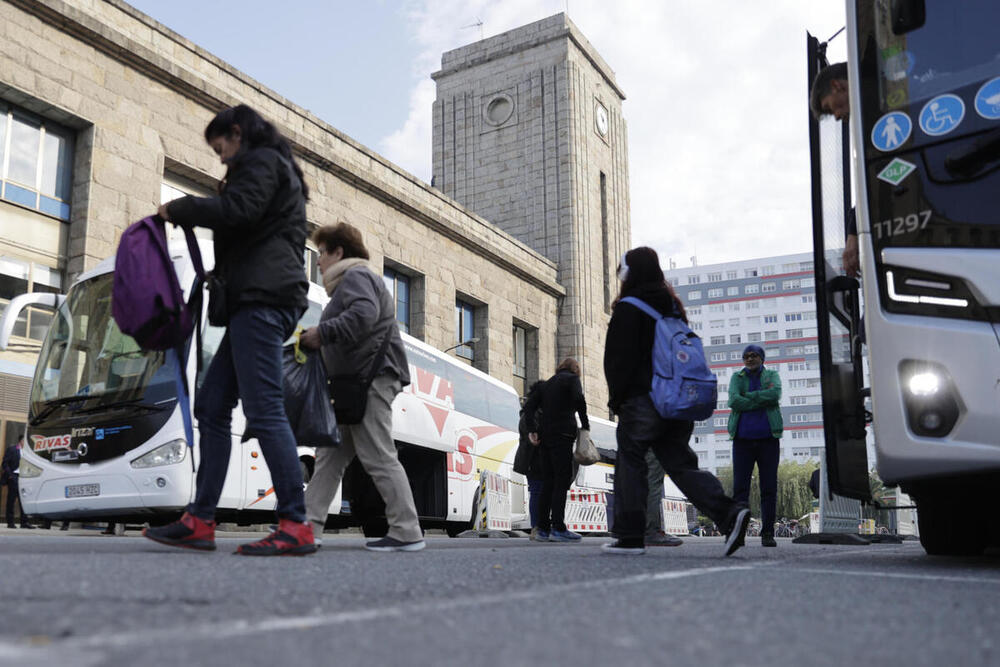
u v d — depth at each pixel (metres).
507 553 4.51
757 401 7.08
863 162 4.12
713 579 2.79
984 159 3.74
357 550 4.71
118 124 17.47
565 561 3.74
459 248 28.45
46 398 8.50
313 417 4.21
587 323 34.88
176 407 7.82
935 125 3.90
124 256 3.54
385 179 25.38
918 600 2.26
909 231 3.89
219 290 3.69
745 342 137.50
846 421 4.64
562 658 1.38
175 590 2.17
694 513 63.59
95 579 2.37
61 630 1.53
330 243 4.75
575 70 37.38
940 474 3.69
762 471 7.21
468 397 14.38
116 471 7.84
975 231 3.71
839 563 4.00
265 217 3.72
